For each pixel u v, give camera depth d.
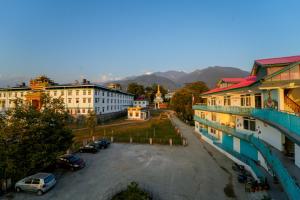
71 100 65.25
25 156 20.53
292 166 14.16
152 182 21.06
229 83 37.53
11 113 21.42
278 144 18.34
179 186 20.14
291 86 16.53
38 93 62.91
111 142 40.03
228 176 22.66
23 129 20.83
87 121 48.16
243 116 26.36
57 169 25.03
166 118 83.88
